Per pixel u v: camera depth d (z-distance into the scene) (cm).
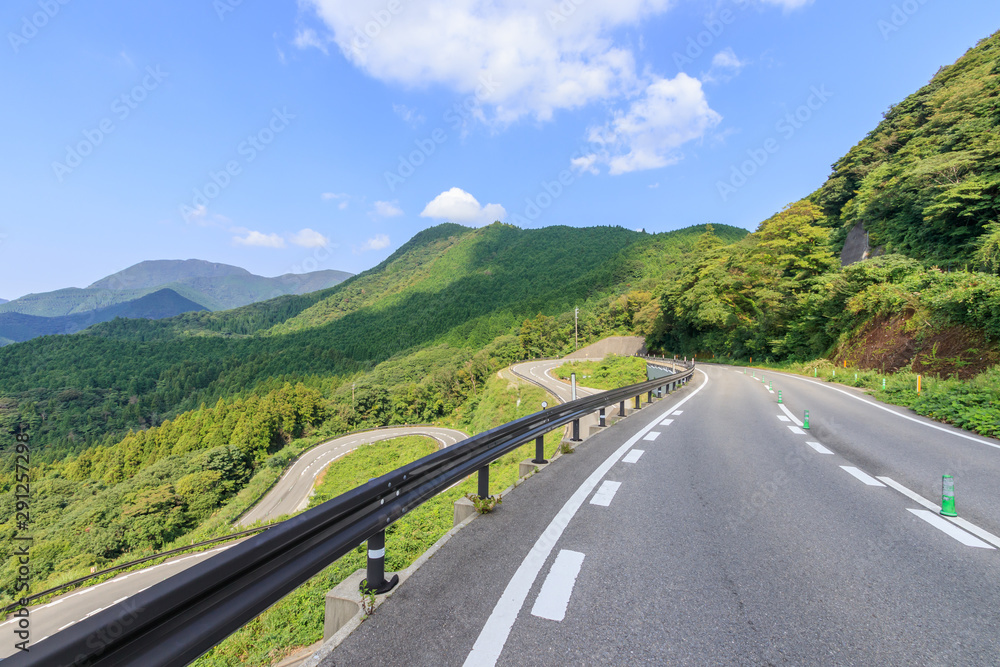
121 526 3209
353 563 791
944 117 3441
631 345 7038
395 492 301
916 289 2219
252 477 4556
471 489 1388
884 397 1527
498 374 5772
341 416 6669
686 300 5053
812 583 284
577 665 201
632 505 437
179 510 3606
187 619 164
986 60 4134
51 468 5084
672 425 976
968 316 1681
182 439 5625
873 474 575
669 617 242
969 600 264
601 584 278
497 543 342
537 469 585
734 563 312
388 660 201
